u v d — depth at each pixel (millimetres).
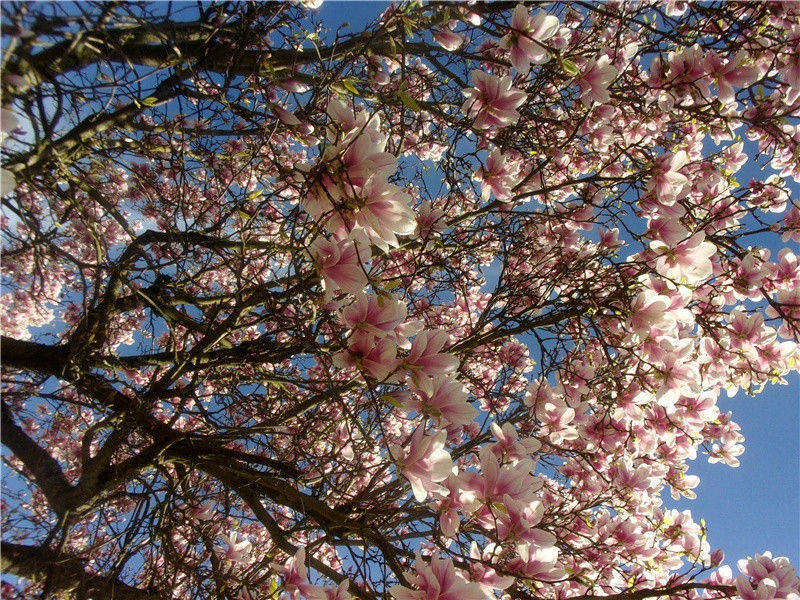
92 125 2904
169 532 2879
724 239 3514
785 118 3756
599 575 3520
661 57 3162
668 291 2809
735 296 3680
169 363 3580
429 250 3543
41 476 2752
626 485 3721
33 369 3039
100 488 2834
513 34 2594
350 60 3166
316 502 2523
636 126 4637
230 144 4414
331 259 1580
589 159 4789
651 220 2924
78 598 2604
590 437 3629
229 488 3053
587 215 3900
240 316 3420
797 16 3381
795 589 2596
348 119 1583
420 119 4242
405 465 1757
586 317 3129
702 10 3566
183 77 2936
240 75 3230
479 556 2184
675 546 4047
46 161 2561
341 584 1978
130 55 3014
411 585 1832
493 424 2186
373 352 1724
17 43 1758
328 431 2982
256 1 2762
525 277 3799
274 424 3094
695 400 3477
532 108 4320
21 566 2504
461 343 3527
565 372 3297
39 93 2219
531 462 1889
